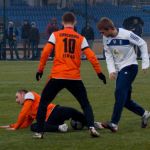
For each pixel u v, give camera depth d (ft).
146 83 132.36
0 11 285.23
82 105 62.69
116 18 297.33
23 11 288.30
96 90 116.16
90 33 227.20
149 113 70.03
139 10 306.96
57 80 61.31
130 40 66.44
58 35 61.93
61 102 96.94
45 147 58.03
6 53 236.43
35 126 66.03
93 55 61.77
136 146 58.18
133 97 103.86
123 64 66.54
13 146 58.70
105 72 166.71
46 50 61.31
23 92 68.59
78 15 287.28
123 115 80.69
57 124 66.85
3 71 171.12
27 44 227.81
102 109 87.76
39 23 282.97
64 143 59.93
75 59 61.62
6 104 94.17
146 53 66.74
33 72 166.30
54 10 292.61
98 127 68.39
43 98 62.13
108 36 66.69
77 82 61.87
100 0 365.20
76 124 67.72
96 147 57.77
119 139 62.13
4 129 68.95
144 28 293.43
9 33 226.38
